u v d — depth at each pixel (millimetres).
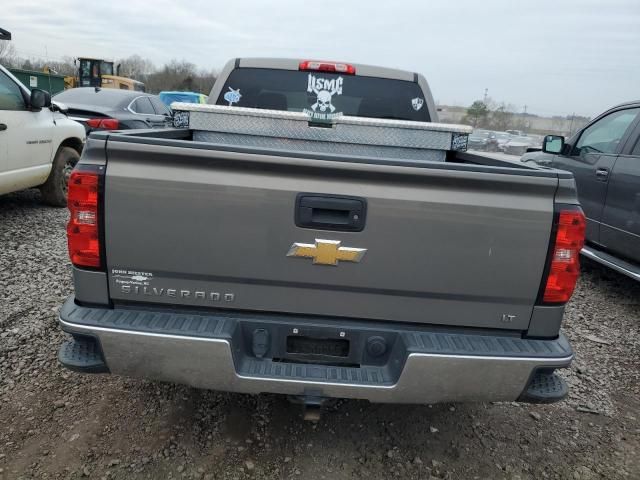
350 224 2176
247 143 3477
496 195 2184
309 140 3461
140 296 2279
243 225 2178
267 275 2232
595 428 3088
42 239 5805
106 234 2191
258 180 2152
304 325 2309
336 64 4297
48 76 30938
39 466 2490
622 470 2742
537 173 2170
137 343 2186
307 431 2877
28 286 4480
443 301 2277
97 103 9258
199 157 2125
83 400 3010
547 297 2260
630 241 4902
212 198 2156
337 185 2156
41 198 7418
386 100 4402
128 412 2928
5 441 2641
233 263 2215
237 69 4352
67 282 4625
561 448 2889
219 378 2234
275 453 2688
